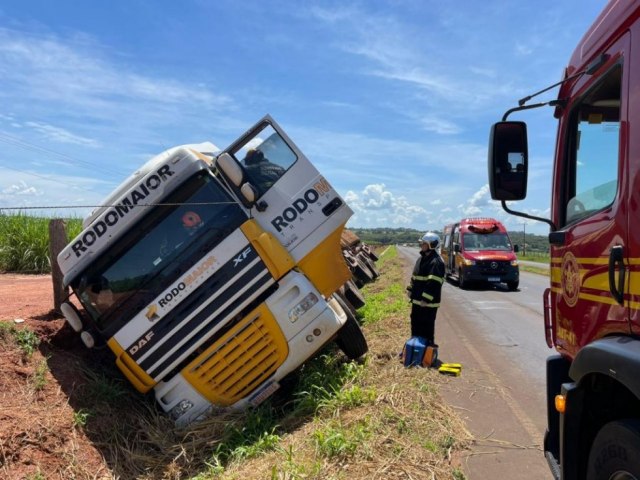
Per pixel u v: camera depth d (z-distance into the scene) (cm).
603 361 221
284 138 603
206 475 450
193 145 665
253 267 569
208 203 576
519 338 935
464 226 1947
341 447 421
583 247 275
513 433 486
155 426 575
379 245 7500
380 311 1125
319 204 604
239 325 574
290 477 392
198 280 567
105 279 578
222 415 566
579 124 302
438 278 728
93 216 621
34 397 530
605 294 246
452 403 566
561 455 265
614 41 249
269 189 596
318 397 573
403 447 430
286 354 580
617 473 217
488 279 1772
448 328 1036
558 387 322
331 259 612
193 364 575
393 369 663
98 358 677
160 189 571
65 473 458
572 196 310
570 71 313
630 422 212
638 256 214
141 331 569
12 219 1338
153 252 575
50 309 742
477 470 411
